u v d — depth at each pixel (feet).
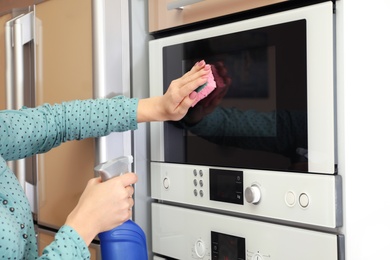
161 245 4.14
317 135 2.99
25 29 4.95
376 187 3.22
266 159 3.31
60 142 3.82
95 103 3.77
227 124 3.57
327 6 2.90
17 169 5.04
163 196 4.07
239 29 3.44
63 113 3.76
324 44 2.93
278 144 3.23
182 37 3.85
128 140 4.04
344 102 2.91
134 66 4.07
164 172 4.05
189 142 3.86
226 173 3.55
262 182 3.32
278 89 3.21
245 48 3.41
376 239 3.23
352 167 2.98
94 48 3.89
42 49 4.61
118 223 2.95
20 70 4.96
